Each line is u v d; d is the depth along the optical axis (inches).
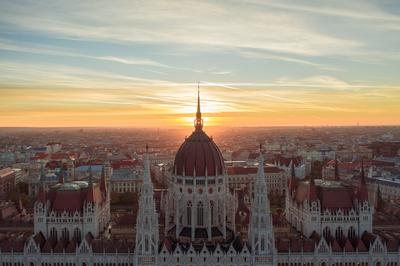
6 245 7721.5
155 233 7357.3
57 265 7637.8
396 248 7637.8
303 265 7549.2
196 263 7288.4
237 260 7308.1
